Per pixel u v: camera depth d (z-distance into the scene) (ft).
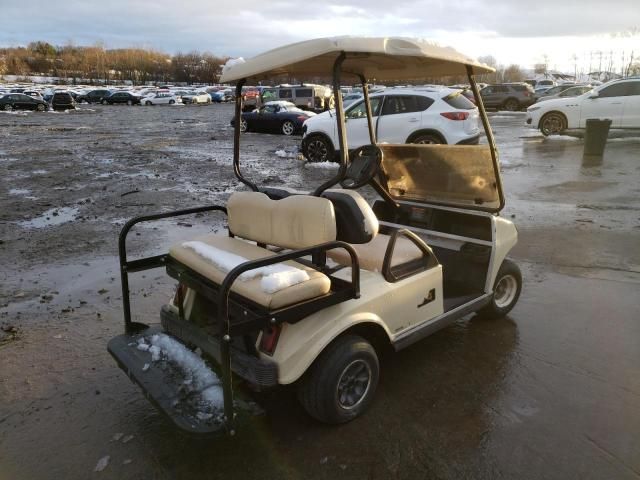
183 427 7.96
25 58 360.89
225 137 64.85
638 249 19.51
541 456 8.87
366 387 9.86
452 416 9.94
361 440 9.29
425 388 10.85
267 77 12.11
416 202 14.03
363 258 10.61
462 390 10.78
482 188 12.80
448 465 8.69
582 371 11.48
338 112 9.39
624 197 27.78
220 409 8.45
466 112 35.68
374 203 14.94
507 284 13.96
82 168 39.75
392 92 37.19
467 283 13.14
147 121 95.45
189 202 27.91
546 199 27.68
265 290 8.26
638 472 8.52
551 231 21.93
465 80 14.11
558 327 13.57
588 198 27.73
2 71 335.06
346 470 8.59
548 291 15.85
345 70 12.66
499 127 69.72
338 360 9.11
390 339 10.10
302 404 9.42
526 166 38.17
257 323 7.95
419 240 10.77
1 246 20.36
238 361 8.74
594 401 10.39
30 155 47.19
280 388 9.77
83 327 13.67
